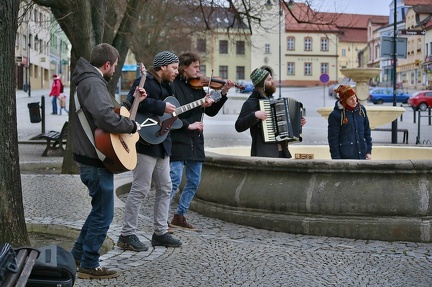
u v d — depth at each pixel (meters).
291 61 106.19
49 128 27.41
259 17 19.72
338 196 7.59
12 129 5.87
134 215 6.73
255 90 8.70
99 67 5.63
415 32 25.20
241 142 23.03
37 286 3.65
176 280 5.69
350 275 5.92
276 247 7.00
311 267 6.18
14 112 5.89
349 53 119.12
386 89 60.78
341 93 9.04
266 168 8.07
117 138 5.45
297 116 8.67
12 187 5.89
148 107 6.48
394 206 7.42
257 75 8.62
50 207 9.18
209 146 21.16
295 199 7.80
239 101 63.75
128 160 5.52
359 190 7.54
